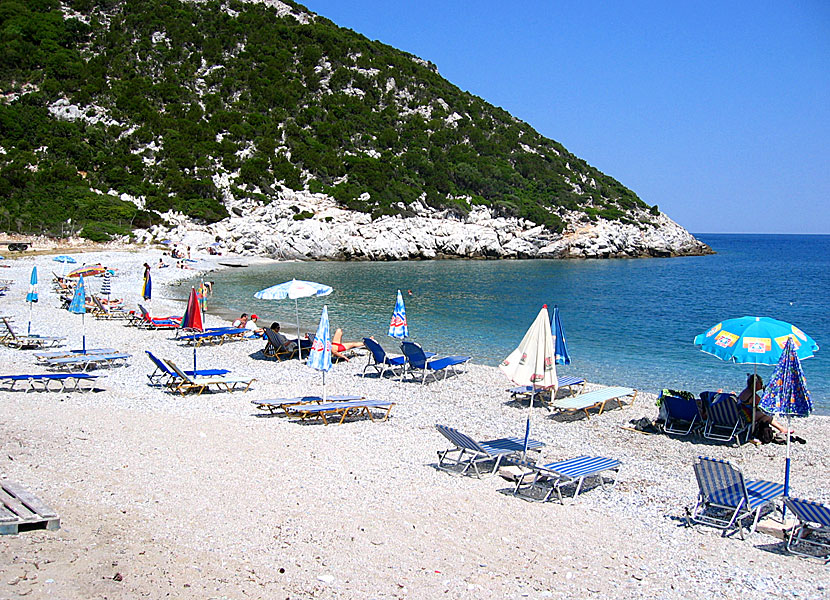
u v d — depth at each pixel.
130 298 33.88
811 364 21.05
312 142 86.50
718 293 47.72
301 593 5.89
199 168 76.38
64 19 97.62
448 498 8.74
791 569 7.07
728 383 17.84
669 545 7.61
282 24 110.69
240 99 91.19
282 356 19.91
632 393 14.73
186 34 100.50
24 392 14.02
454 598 6.01
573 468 9.19
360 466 9.91
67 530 6.73
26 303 29.45
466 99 113.81
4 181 64.50
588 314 34.31
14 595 5.22
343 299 37.59
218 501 8.02
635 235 92.62
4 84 82.06
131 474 8.78
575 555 7.18
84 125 77.88
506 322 29.31
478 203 86.56
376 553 6.85
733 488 8.00
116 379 15.82
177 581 5.85
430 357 17.41
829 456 11.58
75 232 62.56
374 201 79.94
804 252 133.12
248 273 54.22
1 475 8.27
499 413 14.00
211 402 14.02
